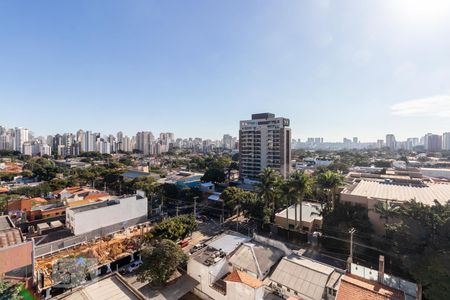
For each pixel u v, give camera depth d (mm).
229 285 29797
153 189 78562
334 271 32688
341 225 44281
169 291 31984
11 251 29484
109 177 100250
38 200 70438
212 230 57719
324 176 49500
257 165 110625
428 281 26328
